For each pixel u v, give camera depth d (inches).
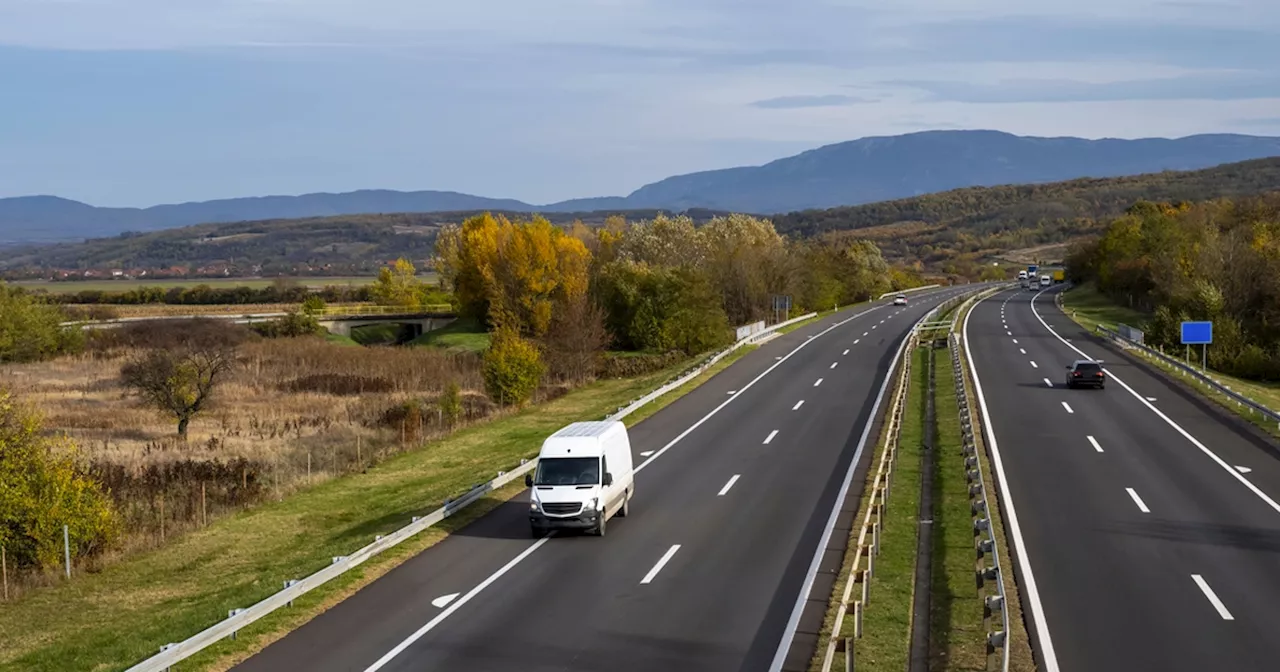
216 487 1417.3
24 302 3157.0
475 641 673.0
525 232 3567.9
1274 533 943.0
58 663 705.6
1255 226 3718.0
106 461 1568.7
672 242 4441.4
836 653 640.4
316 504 1296.8
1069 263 6382.9
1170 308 3164.4
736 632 685.3
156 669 604.7
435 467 1492.4
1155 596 759.1
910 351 2559.1
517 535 974.4
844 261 5206.7
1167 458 1304.1
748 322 4084.6
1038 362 2373.3
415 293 5324.8
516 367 2096.5
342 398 2363.4
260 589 831.7
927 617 729.0
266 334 3902.6
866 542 863.7
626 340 3417.8
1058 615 718.5
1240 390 2060.8
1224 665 618.8
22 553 1040.2
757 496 1121.4
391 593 789.9
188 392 2006.6
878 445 1406.3
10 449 1066.7
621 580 812.6
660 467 1305.4
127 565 1056.8
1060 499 1084.5
